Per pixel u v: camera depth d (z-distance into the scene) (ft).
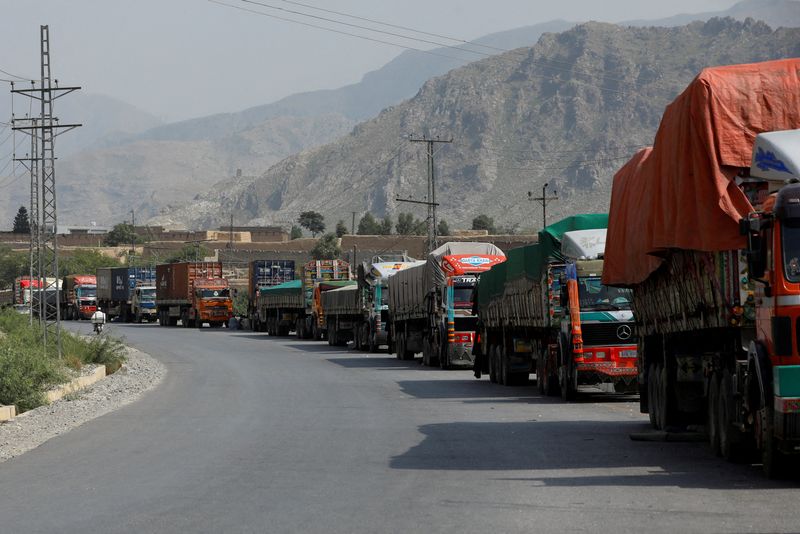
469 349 162.91
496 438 75.05
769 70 59.11
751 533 40.19
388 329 214.69
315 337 283.18
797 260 51.06
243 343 265.95
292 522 43.86
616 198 83.61
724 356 61.46
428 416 92.63
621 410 96.78
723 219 57.72
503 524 42.78
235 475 58.13
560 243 109.29
